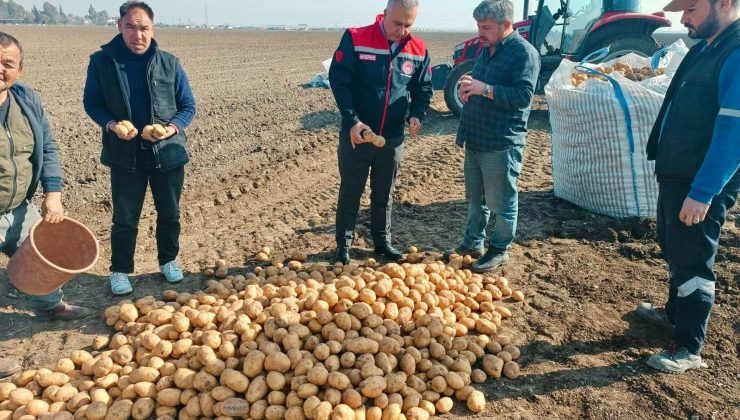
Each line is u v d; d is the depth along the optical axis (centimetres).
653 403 317
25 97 335
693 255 325
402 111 445
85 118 1037
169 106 400
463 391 317
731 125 279
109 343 361
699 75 301
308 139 941
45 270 329
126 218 414
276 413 288
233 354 321
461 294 421
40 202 618
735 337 379
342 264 466
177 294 409
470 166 477
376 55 422
